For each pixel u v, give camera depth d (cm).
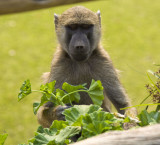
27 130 1722
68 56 980
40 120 992
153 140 435
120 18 3131
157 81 740
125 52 2488
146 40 2698
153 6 3428
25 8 791
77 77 967
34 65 2389
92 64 973
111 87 977
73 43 914
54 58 996
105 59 986
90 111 643
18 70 2333
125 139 445
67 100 738
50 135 633
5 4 766
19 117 1855
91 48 962
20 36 2889
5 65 2402
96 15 993
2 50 2623
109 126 591
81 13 944
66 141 605
